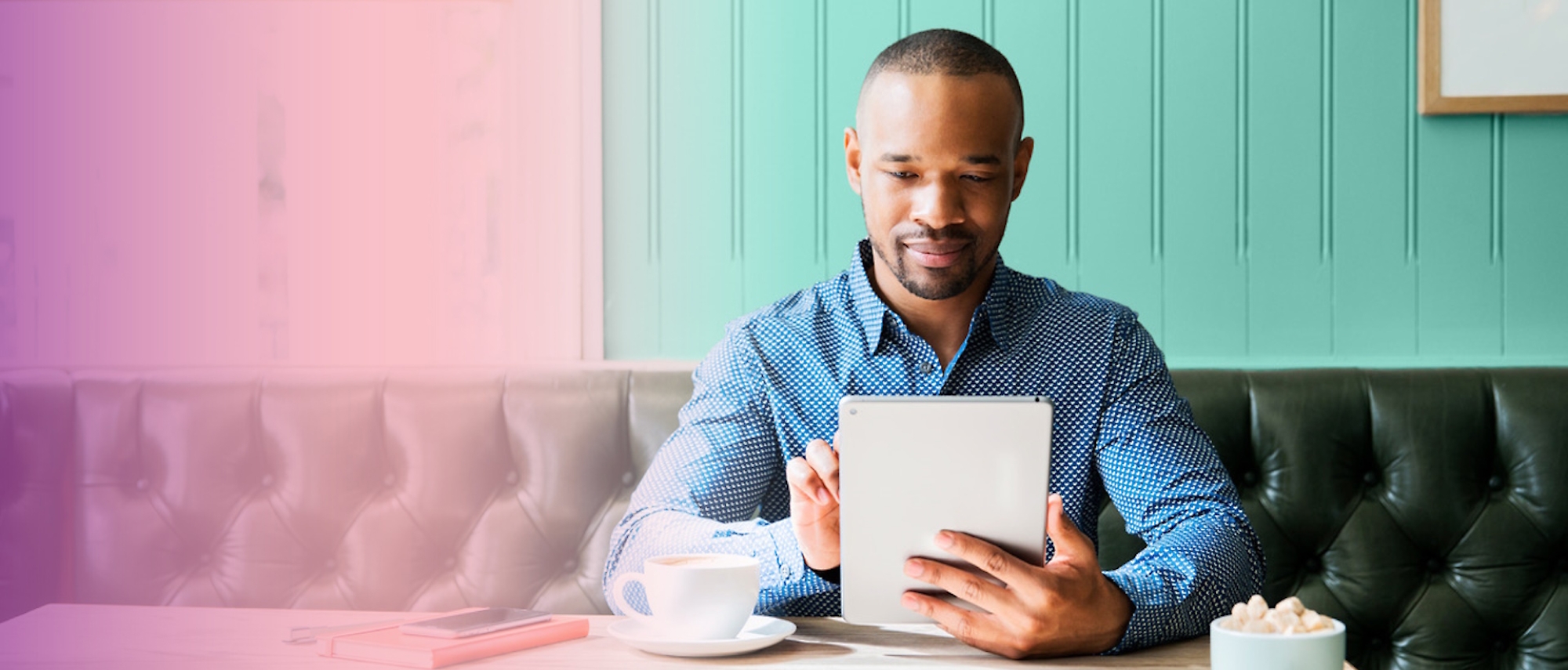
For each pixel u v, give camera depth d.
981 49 1.03
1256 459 1.57
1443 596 1.51
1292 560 1.53
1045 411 0.77
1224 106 1.77
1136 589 0.85
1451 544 1.52
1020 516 0.78
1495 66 1.73
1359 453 1.55
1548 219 1.75
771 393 1.18
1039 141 1.78
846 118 1.80
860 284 1.20
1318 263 1.76
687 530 0.99
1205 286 1.77
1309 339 1.76
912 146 1.01
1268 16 1.77
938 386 1.16
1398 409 1.54
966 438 0.78
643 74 1.83
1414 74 1.76
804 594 0.94
